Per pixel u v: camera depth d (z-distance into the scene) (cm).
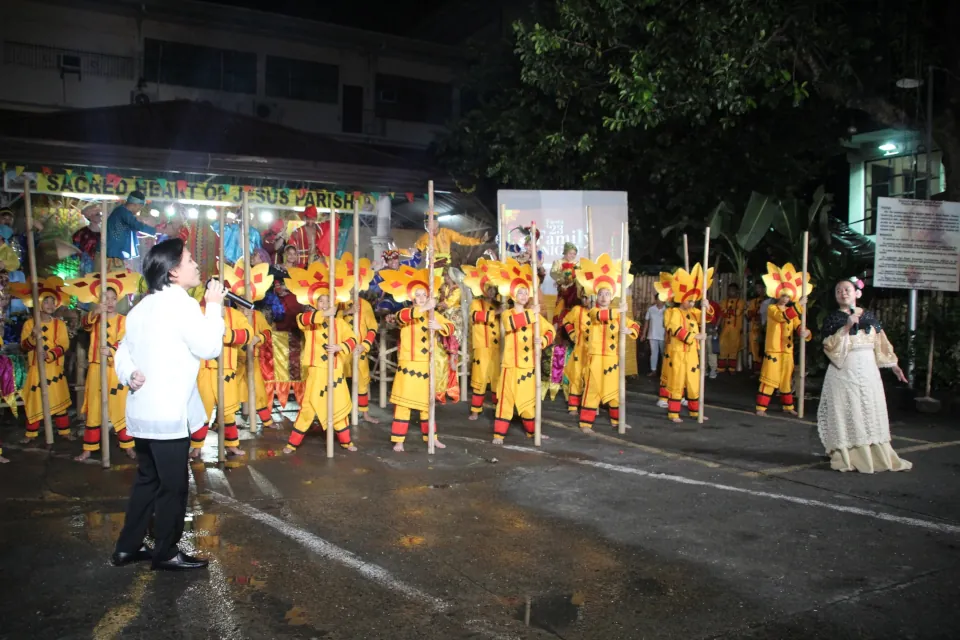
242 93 2138
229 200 1196
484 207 1392
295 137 1359
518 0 2003
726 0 1061
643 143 1396
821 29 1089
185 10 2014
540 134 1416
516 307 773
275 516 531
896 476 662
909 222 1020
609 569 446
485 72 1597
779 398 1092
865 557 470
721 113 1313
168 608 385
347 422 729
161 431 415
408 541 486
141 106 1321
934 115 1192
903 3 1180
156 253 431
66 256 1090
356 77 2272
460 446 760
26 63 1891
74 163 1070
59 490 588
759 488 620
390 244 1268
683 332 895
